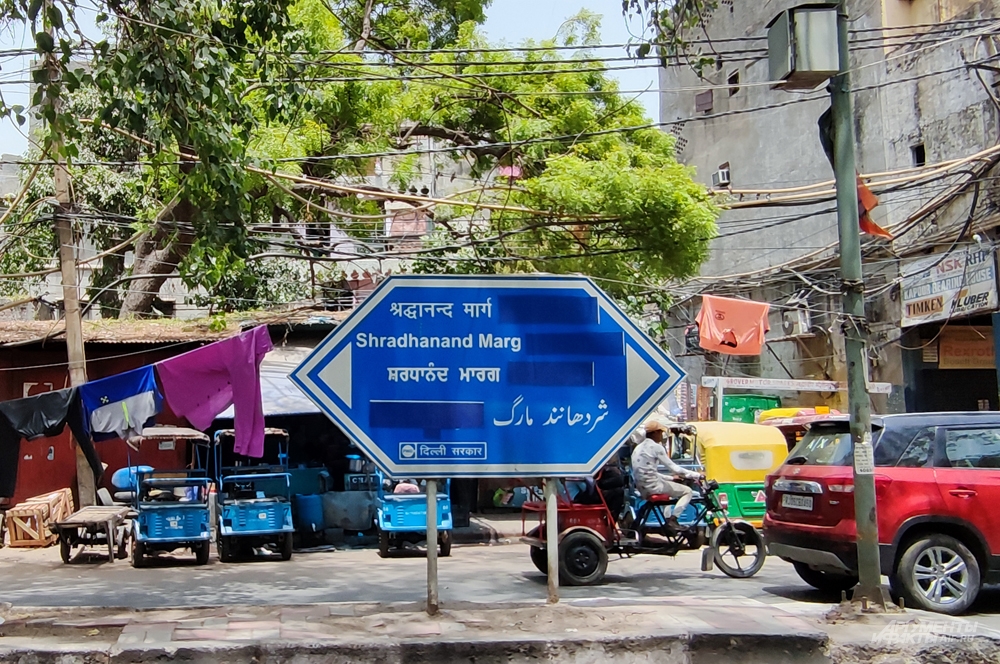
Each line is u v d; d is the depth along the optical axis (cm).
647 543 1052
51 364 1644
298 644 558
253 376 1253
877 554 723
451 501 1669
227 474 1532
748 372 2433
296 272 1995
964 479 834
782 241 2342
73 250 1402
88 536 1417
